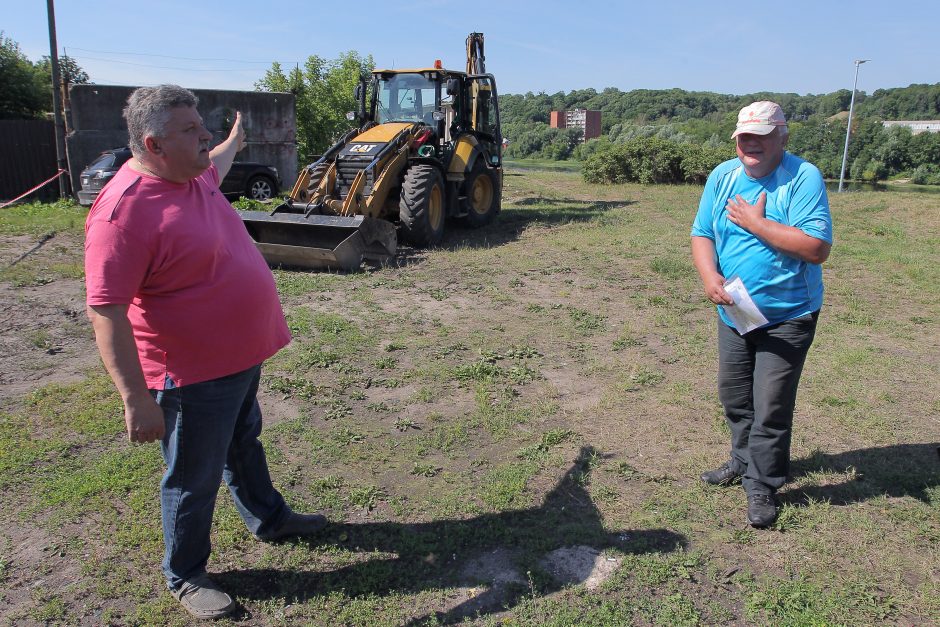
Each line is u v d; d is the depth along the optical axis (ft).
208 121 56.24
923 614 8.43
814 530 10.15
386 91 36.09
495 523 10.37
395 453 12.59
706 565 9.40
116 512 10.56
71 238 33.32
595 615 8.47
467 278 25.85
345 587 9.00
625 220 39.99
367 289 24.09
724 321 10.72
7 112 84.84
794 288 9.69
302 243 28.19
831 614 8.45
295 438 13.10
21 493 11.09
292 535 10.05
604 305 22.15
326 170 31.48
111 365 7.07
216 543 9.84
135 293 7.23
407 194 30.45
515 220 40.73
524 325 20.12
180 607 8.63
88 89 48.98
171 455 8.16
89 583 9.02
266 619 8.48
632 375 16.05
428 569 9.39
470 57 42.39
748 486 10.58
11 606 8.60
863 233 35.19
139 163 7.39
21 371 16.24
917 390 15.19
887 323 20.12
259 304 8.16
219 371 7.94
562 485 11.44
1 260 27.94
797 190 9.48
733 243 10.11
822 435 13.12
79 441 12.78
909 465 11.89
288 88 78.07
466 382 15.75
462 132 35.60
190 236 7.39
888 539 9.89
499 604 8.71
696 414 14.07
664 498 11.01
